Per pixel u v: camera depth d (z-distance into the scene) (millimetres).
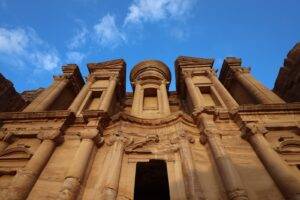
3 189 15180
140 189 20672
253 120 18672
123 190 14898
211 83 26281
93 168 16547
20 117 19875
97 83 27391
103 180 15109
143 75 30047
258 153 16312
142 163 17406
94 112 19625
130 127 19156
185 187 14570
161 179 19453
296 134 17844
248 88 24438
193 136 18562
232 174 14305
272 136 17766
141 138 18531
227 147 17234
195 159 16609
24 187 14359
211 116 19281
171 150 17375
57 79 27562
